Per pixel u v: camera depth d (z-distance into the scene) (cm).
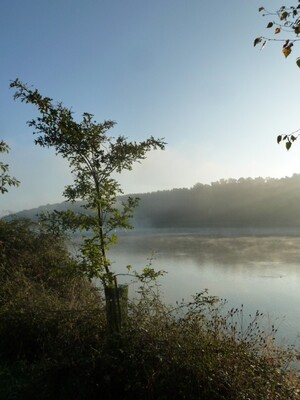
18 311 589
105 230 508
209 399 375
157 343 422
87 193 502
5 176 807
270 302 1355
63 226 498
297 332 940
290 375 486
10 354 556
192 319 524
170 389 381
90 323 530
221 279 1812
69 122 484
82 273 494
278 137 377
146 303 553
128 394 390
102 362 405
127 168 511
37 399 416
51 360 447
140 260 2520
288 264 2319
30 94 487
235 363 409
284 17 361
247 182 10856
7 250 939
